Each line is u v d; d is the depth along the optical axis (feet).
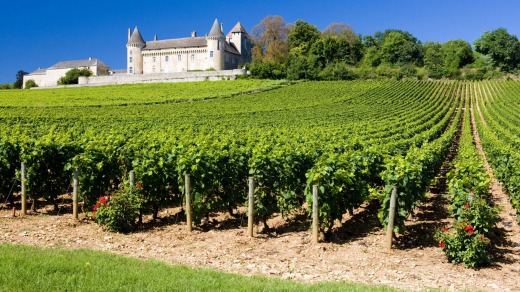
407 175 35.83
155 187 42.16
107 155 45.68
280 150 45.21
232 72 352.69
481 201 32.99
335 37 439.22
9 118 133.39
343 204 39.55
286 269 29.53
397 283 27.20
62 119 138.21
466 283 27.45
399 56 428.97
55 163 45.68
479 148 112.78
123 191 39.50
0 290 21.61
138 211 39.29
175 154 43.45
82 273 24.86
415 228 40.70
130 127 110.11
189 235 37.91
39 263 25.57
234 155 44.42
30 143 45.98
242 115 171.73
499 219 33.91
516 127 132.77
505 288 26.78
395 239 37.06
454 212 35.24
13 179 45.78
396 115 173.68
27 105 197.77
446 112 201.87
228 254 32.71
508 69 399.03
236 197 44.19
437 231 32.35
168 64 424.05
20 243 32.60
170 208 48.19
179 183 40.63
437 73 371.97
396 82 321.52
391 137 84.69
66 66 467.11
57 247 31.96
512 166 52.24
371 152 50.03
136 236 37.01
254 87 283.59
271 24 432.66
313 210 35.68
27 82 428.56
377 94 259.39
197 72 353.72
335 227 41.42
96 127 111.55
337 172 36.83
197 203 39.65
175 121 140.87
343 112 185.37
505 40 400.47
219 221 43.42
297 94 256.32
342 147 61.26
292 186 43.83
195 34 444.14
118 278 24.27
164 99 230.07
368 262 31.32
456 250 30.68
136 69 431.43
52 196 45.65
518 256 33.35
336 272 29.09
